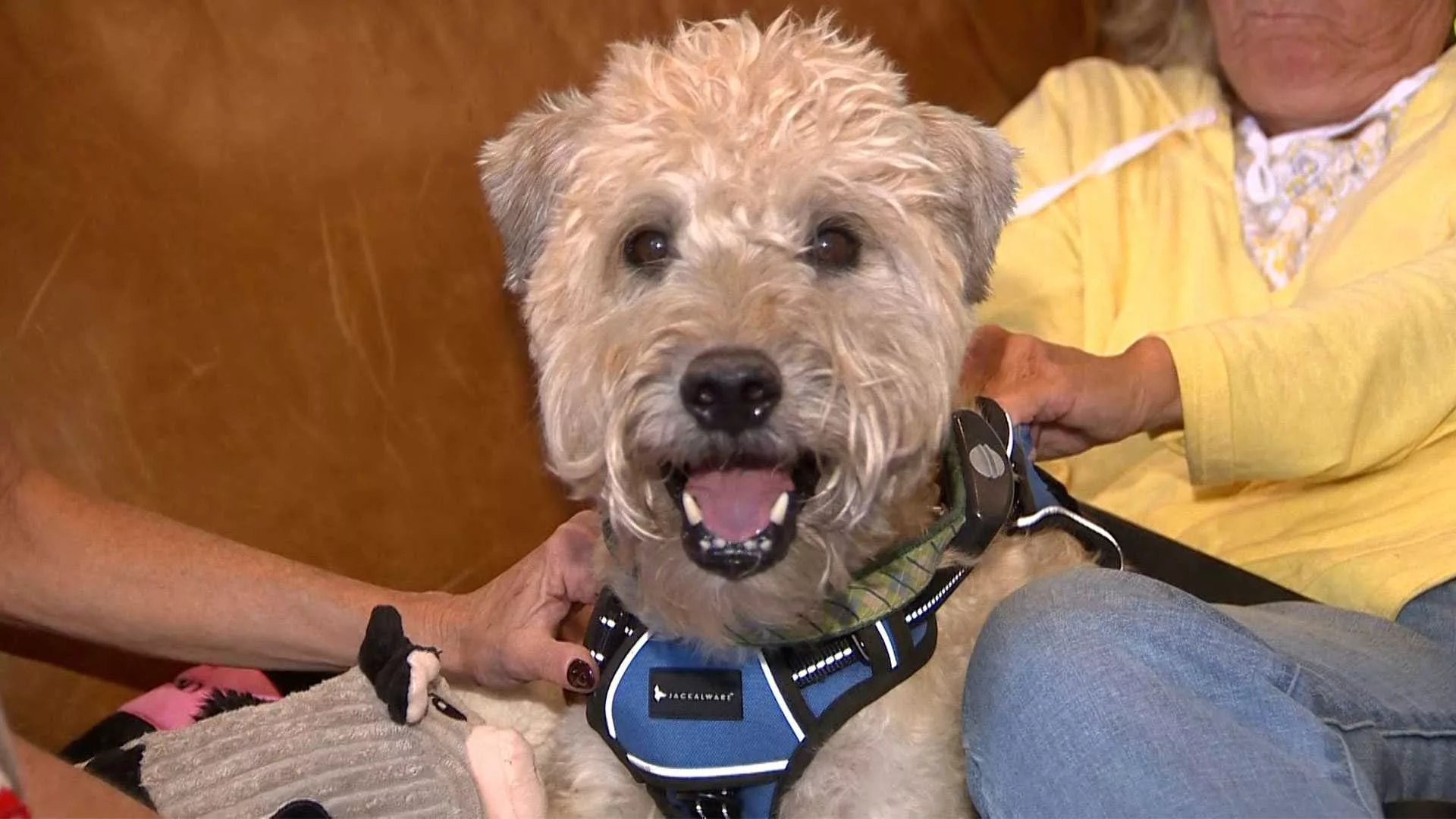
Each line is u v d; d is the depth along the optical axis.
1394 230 1.93
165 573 1.56
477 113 1.80
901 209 1.44
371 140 1.74
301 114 1.69
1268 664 1.17
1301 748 1.09
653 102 1.45
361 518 1.81
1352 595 1.71
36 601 1.55
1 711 0.87
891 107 1.49
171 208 1.63
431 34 1.76
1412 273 1.82
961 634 1.46
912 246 1.44
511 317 1.86
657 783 1.40
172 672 1.78
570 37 1.86
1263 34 2.04
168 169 1.62
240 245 1.67
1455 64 2.01
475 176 1.81
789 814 1.42
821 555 1.32
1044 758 1.08
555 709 1.76
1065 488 1.77
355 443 1.78
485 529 1.90
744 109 1.43
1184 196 2.18
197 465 1.69
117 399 1.63
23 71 1.55
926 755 1.41
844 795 1.41
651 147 1.42
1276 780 1.00
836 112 1.45
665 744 1.38
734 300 1.32
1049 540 1.62
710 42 1.53
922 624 1.41
